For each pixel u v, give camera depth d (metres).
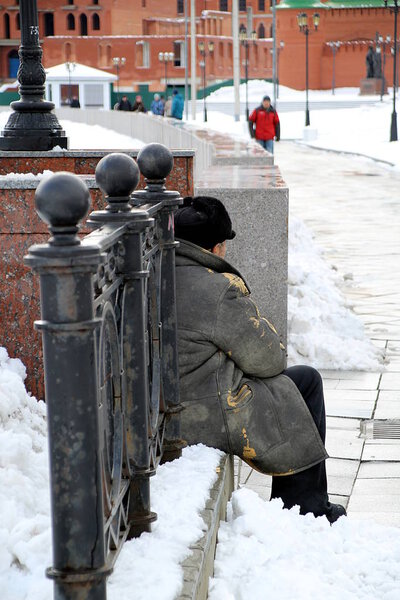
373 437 15.28
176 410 10.08
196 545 8.09
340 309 22.55
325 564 9.24
